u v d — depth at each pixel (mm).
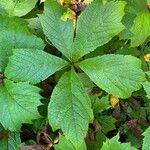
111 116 667
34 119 630
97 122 659
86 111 591
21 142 652
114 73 604
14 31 637
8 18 658
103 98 660
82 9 702
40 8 762
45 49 712
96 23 631
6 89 598
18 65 600
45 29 640
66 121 585
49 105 592
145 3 720
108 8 633
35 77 604
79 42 633
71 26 646
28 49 608
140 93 705
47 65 613
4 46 627
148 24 696
